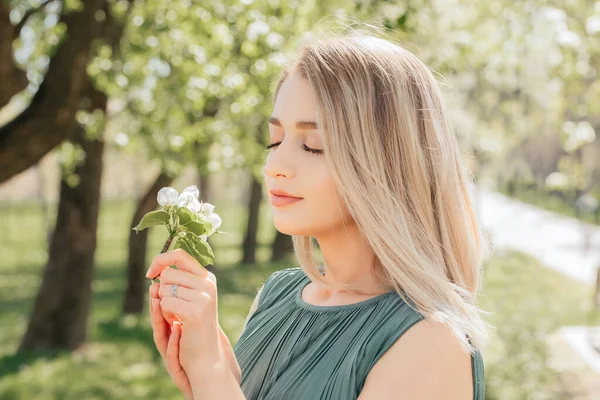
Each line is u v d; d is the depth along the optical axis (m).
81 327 10.87
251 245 20.67
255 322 1.78
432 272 1.35
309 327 1.54
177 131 7.49
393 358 1.32
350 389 1.35
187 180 19.16
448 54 7.64
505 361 8.52
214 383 1.32
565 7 7.77
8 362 10.11
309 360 1.46
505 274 18.12
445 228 1.43
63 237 10.63
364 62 1.40
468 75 12.09
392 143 1.39
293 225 1.44
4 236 28.75
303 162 1.41
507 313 12.27
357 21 1.74
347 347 1.41
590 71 8.74
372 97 1.38
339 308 1.49
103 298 15.63
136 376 9.76
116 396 8.88
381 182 1.36
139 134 7.60
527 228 30.64
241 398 1.34
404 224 1.36
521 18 8.10
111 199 42.69
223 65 6.52
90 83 7.98
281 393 1.46
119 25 6.74
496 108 14.63
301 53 1.51
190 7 6.21
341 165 1.36
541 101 12.95
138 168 26.75
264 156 8.12
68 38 6.21
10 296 16.28
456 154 1.50
